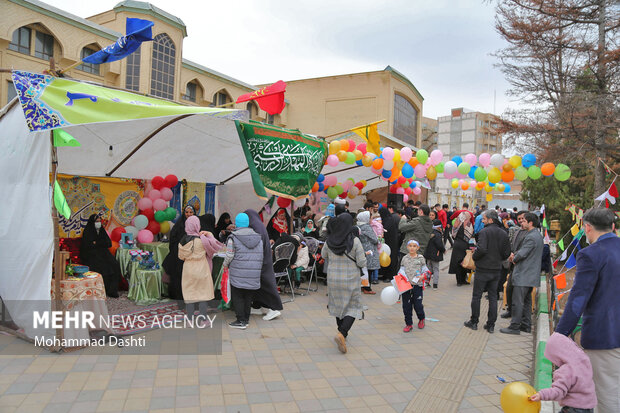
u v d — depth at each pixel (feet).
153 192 25.70
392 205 35.88
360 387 13.43
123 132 20.27
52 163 14.84
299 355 15.84
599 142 33.40
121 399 11.82
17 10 39.52
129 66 50.44
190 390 12.58
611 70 33.32
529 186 48.11
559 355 9.27
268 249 19.44
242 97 21.57
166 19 52.80
